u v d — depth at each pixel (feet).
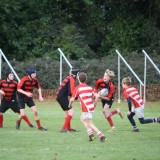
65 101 151.02
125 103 253.03
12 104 161.89
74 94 131.44
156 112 218.79
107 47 343.26
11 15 316.40
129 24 342.03
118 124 174.29
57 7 342.64
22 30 320.29
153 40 336.90
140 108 150.30
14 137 139.33
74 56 325.01
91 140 133.08
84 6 351.05
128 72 277.23
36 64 273.13
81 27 352.90
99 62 282.97
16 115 199.11
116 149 121.70
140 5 350.02
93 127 132.26
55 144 128.47
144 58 274.98
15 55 317.01
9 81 161.17
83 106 130.93
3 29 309.83
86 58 325.01
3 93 158.30
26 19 327.67
